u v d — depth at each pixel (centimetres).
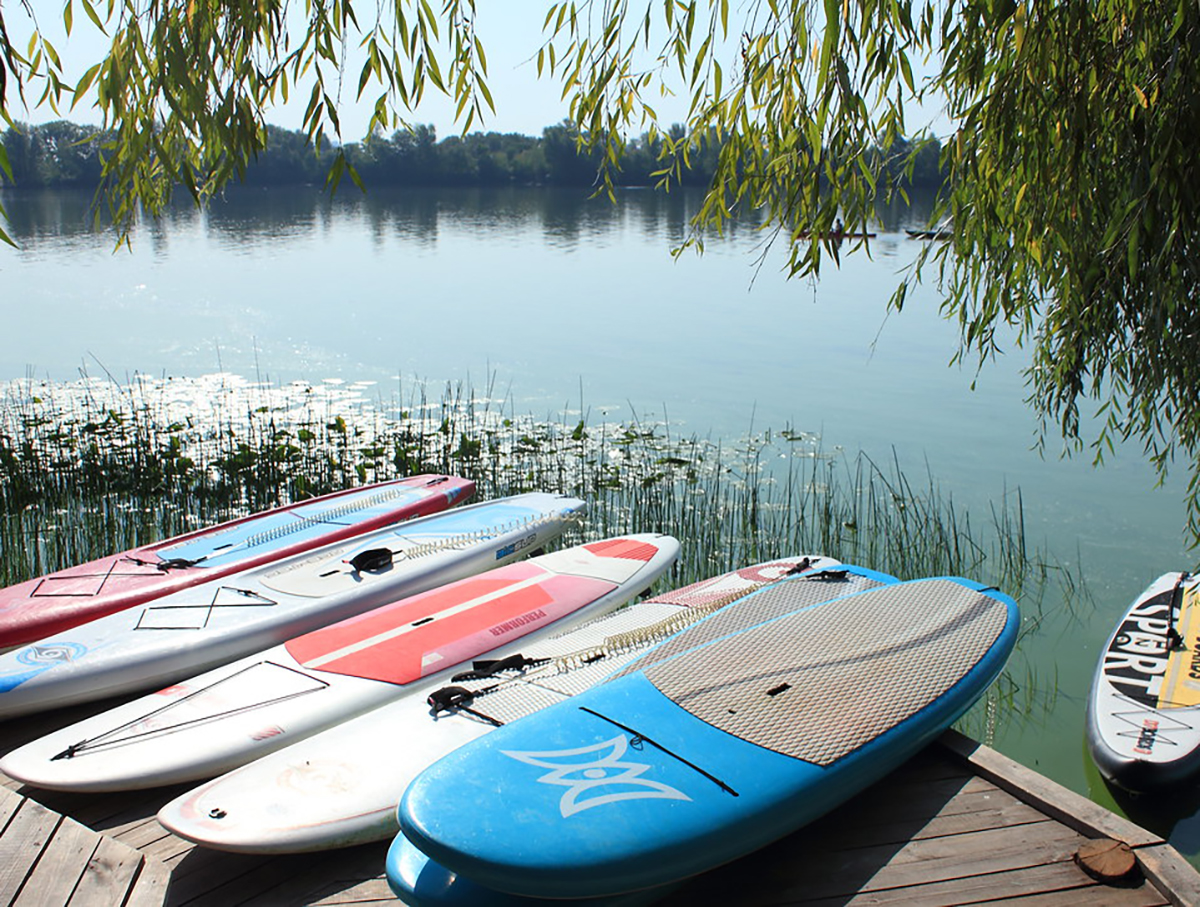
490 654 376
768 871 258
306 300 1709
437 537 501
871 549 635
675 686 297
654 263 2261
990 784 291
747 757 264
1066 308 308
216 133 219
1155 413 316
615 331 1442
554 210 4116
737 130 294
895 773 299
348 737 304
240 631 397
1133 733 399
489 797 243
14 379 1113
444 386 1110
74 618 421
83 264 2188
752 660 312
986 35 263
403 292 1809
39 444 797
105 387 1074
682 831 237
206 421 927
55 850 244
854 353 1288
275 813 270
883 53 246
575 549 481
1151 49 269
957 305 340
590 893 225
